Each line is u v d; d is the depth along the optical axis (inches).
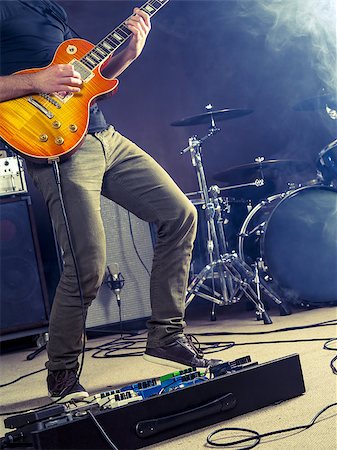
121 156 89.7
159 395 67.7
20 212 155.5
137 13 92.3
